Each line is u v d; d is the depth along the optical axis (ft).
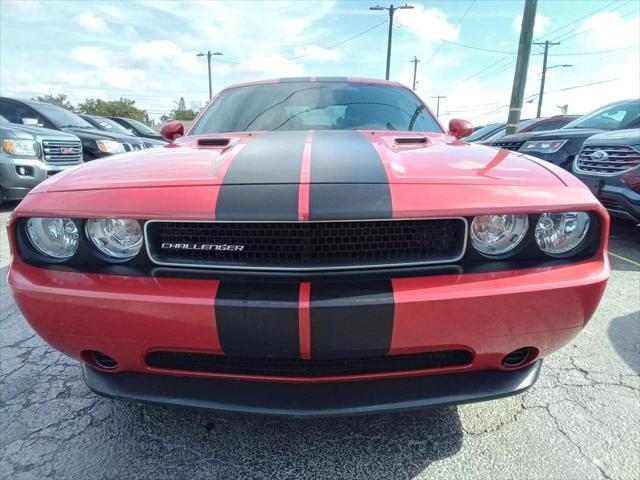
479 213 4.47
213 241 4.58
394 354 4.54
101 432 5.90
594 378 7.06
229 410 4.69
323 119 8.48
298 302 4.23
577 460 5.35
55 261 4.85
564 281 4.54
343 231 4.44
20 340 8.38
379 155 5.42
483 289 4.39
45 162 19.95
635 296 10.37
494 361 4.79
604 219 4.79
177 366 4.85
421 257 4.62
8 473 5.18
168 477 5.17
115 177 5.16
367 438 5.79
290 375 4.67
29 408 6.38
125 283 4.52
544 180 4.96
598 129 18.21
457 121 8.46
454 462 5.37
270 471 5.27
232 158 5.40
